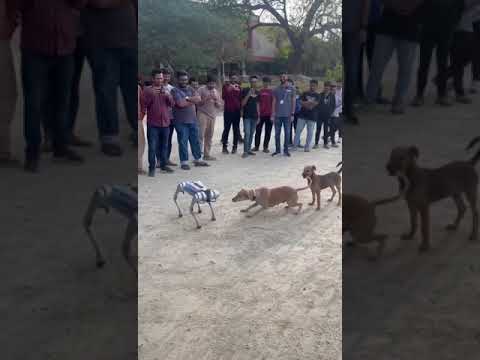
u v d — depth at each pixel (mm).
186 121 8516
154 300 4160
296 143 10016
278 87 9516
